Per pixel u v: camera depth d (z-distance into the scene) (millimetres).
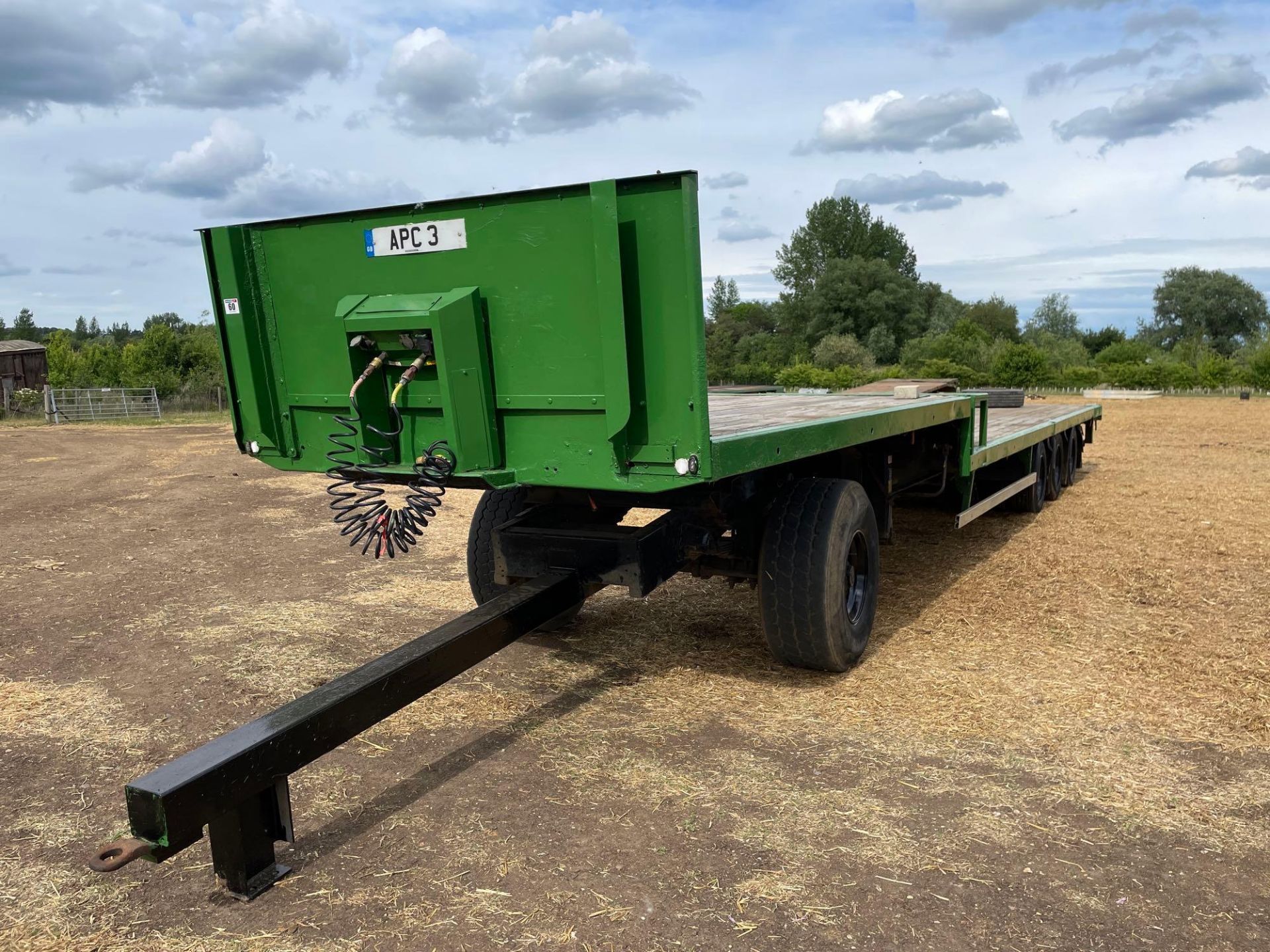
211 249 3891
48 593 6570
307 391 3871
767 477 4430
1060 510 8883
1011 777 3260
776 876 2658
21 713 4176
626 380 3074
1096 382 37406
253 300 3871
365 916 2521
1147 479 10898
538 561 4184
